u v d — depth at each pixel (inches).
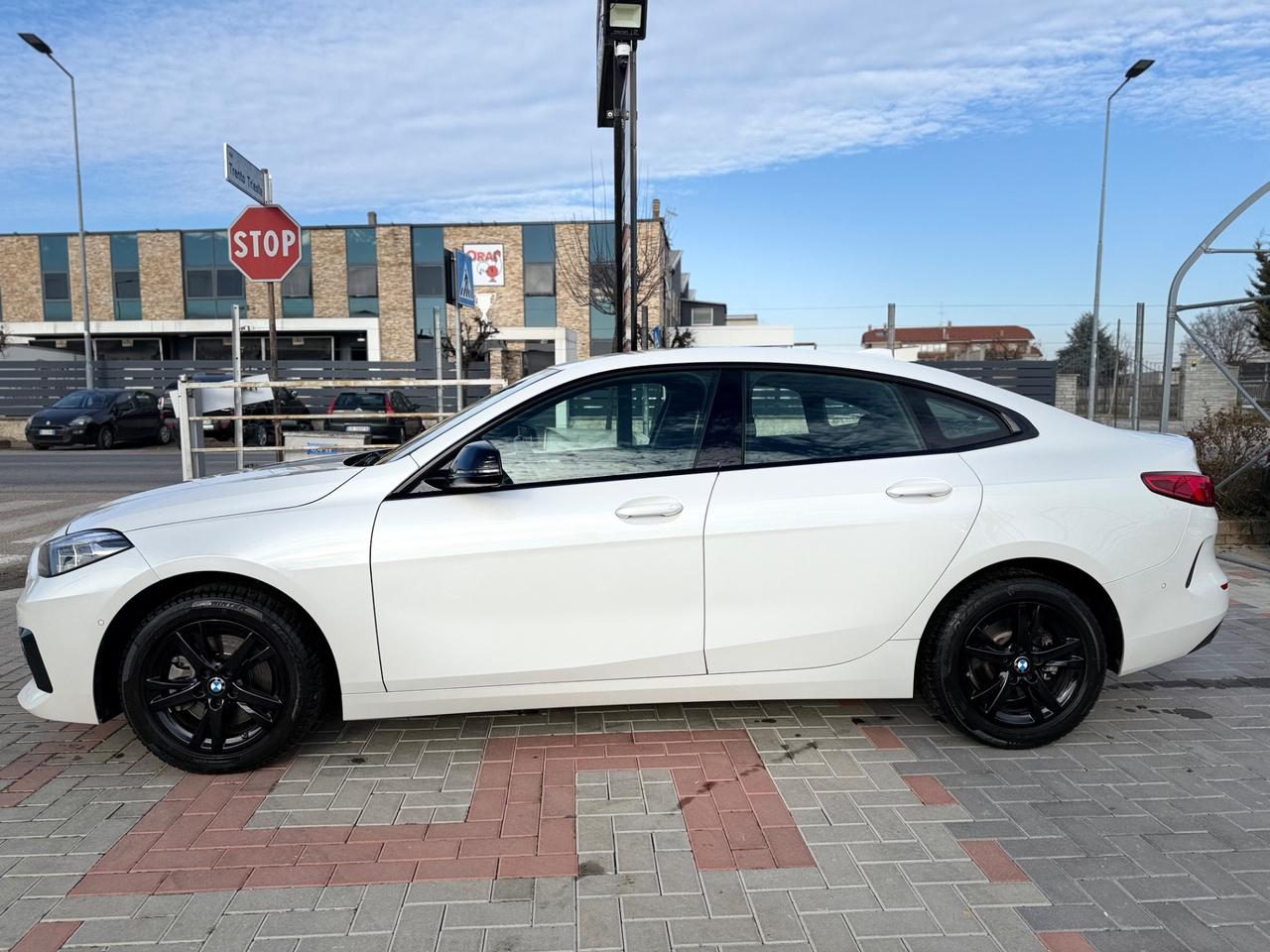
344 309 1326.3
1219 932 91.4
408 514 126.0
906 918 93.8
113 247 1350.9
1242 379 709.9
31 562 133.9
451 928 92.6
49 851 108.8
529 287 1314.0
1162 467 136.5
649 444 131.6
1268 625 207.8
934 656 133.0
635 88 308.2
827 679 132.0
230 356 1408.7
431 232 1310.3
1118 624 133.3
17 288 1371.8
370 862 105.6
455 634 125.7
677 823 114.3
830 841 109.6
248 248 335.3
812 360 136.6
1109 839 110.0
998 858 105.6
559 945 89.7
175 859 106.7
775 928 92.2
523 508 126.0
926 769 130.0
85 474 605.3
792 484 129.1
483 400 140.6
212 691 126.9
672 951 88.7
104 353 1408.7
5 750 140.6
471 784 125.9
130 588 123.1
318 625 125.3
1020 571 133.1
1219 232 283.1
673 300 1416.1
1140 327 558.3
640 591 126.6
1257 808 118.0
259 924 93.5
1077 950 88.4
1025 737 134.1
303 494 129.3
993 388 141.1
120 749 140.5
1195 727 146.3
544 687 128.6
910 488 129.0
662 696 130.8
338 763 133.5
